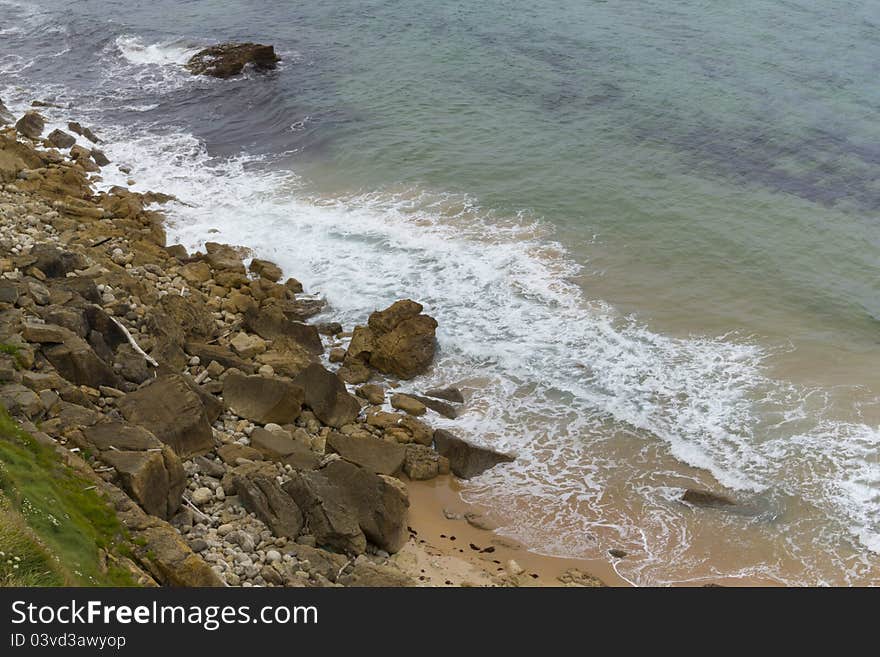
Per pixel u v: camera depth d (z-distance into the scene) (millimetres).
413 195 42500
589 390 30562
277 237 39188
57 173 42719
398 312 32281
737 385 30453
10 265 30656
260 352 31734
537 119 49719
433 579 22844
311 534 23547
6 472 19062
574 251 37938
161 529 20672
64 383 25172
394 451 27266
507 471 27578
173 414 25406
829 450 27578
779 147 45938
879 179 42938
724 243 38156
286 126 50781
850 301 34500
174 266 36312
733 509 25953
